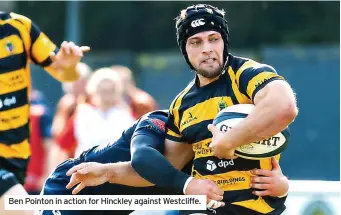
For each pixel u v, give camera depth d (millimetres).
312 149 51125
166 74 54906
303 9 73000
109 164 18203
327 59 51344
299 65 51500
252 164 16891
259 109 16125
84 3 72125
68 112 33812
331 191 21641
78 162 19703
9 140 20734
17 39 21047
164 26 72688
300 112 51469
